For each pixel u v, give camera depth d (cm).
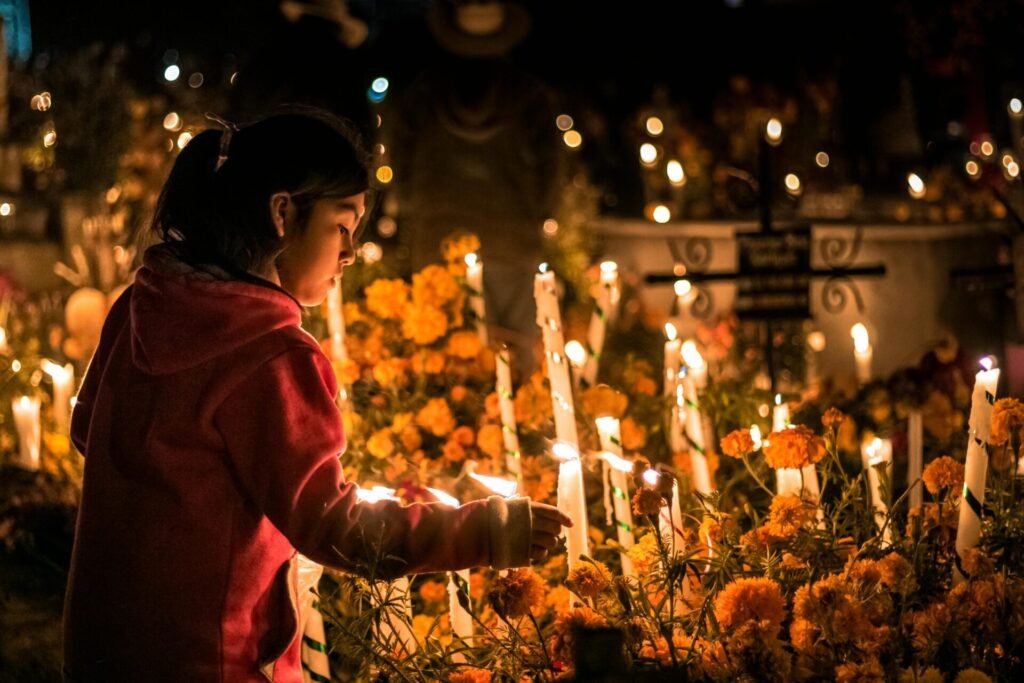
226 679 285
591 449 465
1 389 648
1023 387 546
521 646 314
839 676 276
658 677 252
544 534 295
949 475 324
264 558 291
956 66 1406
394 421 499
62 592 502
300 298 308
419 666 324
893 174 1406
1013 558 313
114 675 286
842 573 316
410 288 568
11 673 448
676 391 464
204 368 286
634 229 1219
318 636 338
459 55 915
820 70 1526
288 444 282
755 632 275
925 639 294
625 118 1716
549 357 407
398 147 934
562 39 1842
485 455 490
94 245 1142
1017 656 303
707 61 1762
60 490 563
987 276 616
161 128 1307
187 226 299
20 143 1220
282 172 293
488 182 905
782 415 389
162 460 286
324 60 951
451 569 292
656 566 322
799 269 697
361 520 284
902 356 1075
